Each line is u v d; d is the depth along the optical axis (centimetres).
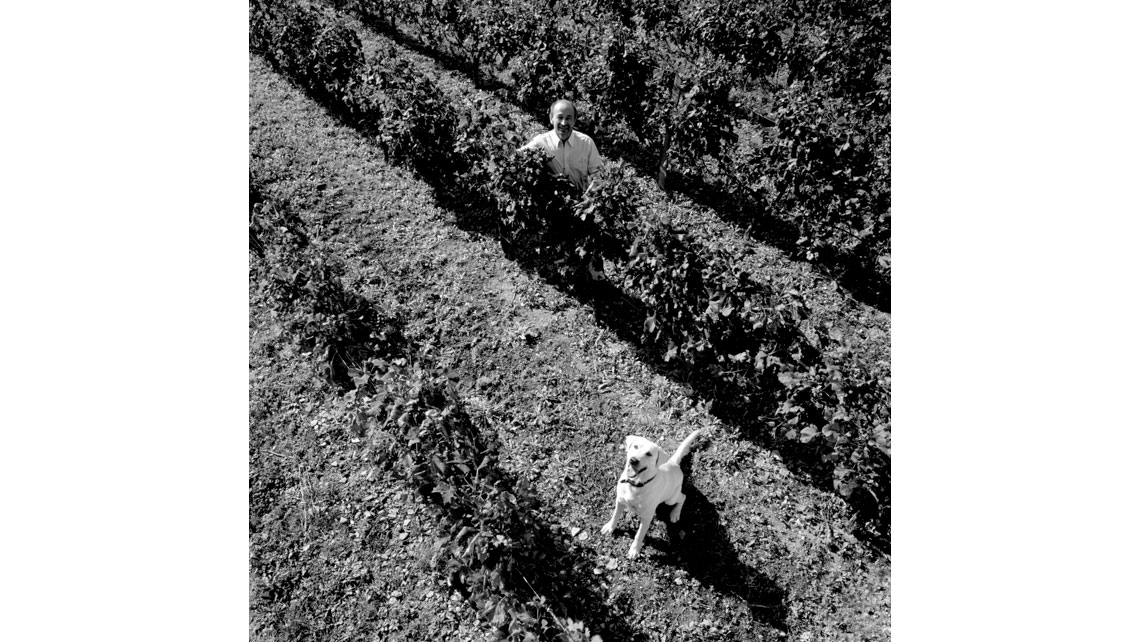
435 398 657
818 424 693
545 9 1524
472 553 568
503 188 876
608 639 571
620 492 584
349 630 586
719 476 686
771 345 705
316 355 804
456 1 1366
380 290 901
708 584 601
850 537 634
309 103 1291
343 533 654
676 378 786
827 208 925
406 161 1073
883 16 1348
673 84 1155
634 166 1147
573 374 792
